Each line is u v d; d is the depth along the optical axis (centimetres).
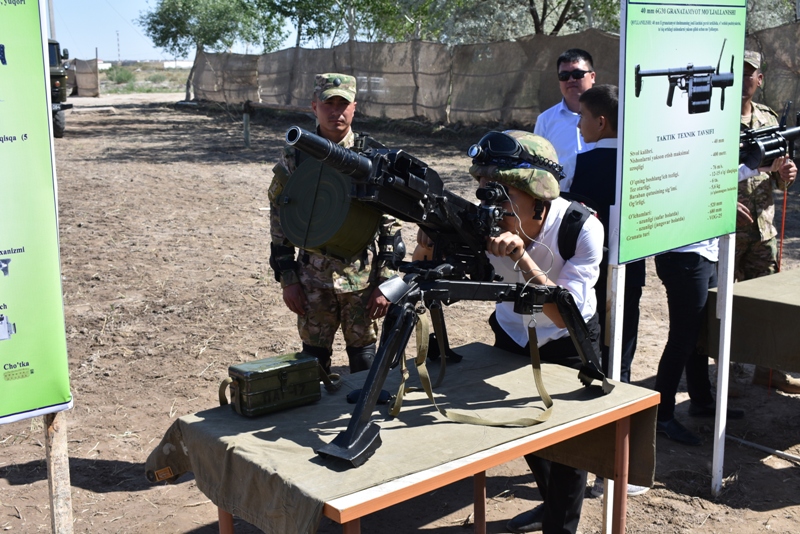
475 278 270
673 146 328
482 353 333
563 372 309
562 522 315
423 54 1992
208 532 358
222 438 246
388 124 2105
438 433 250
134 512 374
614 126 380
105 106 3294
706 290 418
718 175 359
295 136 209
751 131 386
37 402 242
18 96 224
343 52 2275
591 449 304
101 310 677
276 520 221
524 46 1731
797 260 816
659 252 332
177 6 3850
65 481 254
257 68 2734
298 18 3209
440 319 290
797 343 380
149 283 757
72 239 928
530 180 270
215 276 780
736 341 404
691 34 325
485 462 235
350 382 301
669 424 448
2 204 227
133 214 1077
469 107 1884
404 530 366
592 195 386
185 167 1538
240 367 269
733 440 448
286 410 272
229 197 1209
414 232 988
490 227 254
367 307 386
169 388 520
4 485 395
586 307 303
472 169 278
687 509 377
